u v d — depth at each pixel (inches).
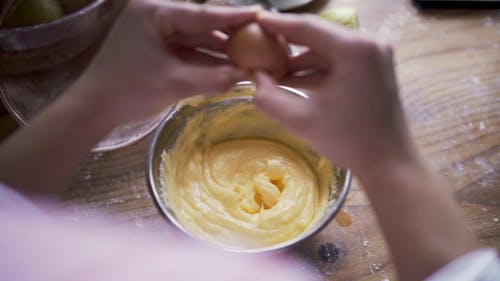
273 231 26.5
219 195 27.9
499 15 35.4
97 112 22.8
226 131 29.5
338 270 25.9
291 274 25.6
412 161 21.3
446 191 21.8
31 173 22.9
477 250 21.1
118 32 22.6
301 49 31.1
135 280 22.0
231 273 22.5
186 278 22.3
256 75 22.8
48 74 29.3
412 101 31.7
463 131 30.5
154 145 25.9
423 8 35.6
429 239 20.8
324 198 27.2
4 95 28.8
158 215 27.3
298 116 21.3
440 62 33.3
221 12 23.0
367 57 20.8
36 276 21.5
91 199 27.8
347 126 20.9
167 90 22.5
